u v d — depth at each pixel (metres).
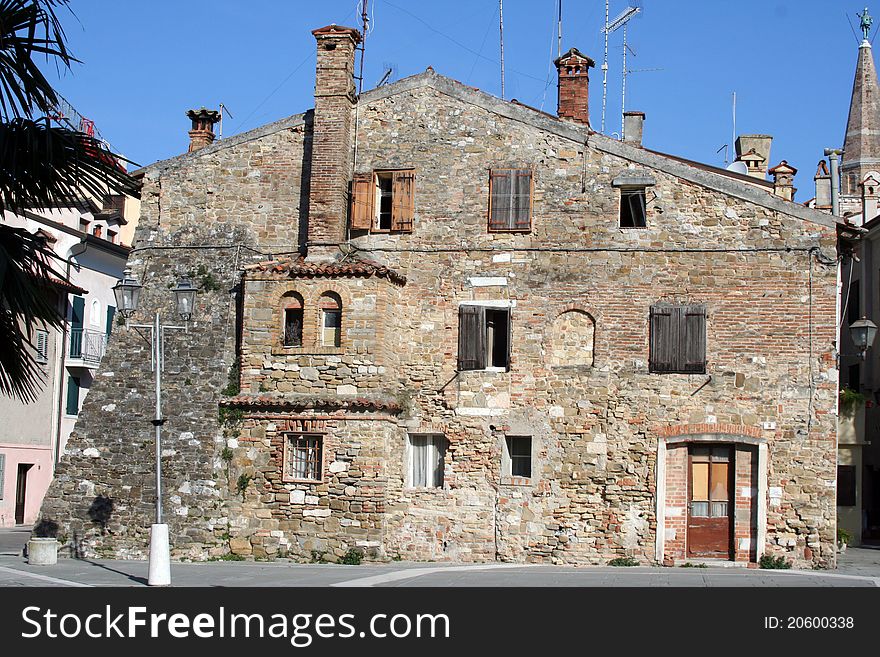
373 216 31.33
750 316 29.41
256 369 30.39
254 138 32.47
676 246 29.89
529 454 29.95
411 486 30.53
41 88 16.94
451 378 30.38
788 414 28.95
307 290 30.28
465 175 31.06
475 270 30.69
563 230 30.42
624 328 29.84
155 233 32.59
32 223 44.62
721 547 29.06
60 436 47.69
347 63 31.66
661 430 29.34
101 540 30.16
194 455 30.30
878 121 76.69
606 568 28.16
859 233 30.09
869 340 28.97
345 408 29.44
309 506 29.45
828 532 28.41
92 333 48.94
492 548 29.64
